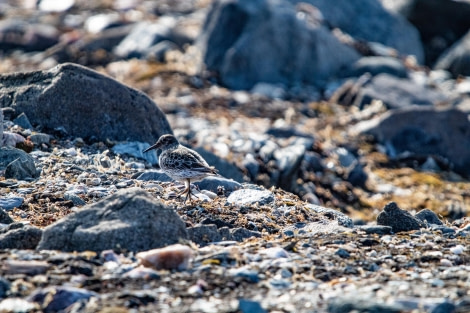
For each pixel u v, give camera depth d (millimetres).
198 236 40031
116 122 67875
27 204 45906
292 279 34156
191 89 118312
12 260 34312
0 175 52688
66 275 33031
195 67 128875
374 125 99625
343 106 117062
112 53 141500
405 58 147625
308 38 129375
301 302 30969
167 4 195250
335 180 83938
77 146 64312
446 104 117312
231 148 83500
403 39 159125
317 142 92188
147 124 69250
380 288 32938
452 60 148875
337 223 46188
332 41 133125
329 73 131875
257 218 45500
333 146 93188
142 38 141750
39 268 33344
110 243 35969
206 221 43281
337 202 80000
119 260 35094
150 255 34469
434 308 29078
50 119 66062
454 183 90125
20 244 36875
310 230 44281
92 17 177500
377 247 40438
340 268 36125
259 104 113125
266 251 37531
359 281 34438
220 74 127250
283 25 128500
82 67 67812
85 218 37312
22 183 50594
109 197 38375
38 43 155250
